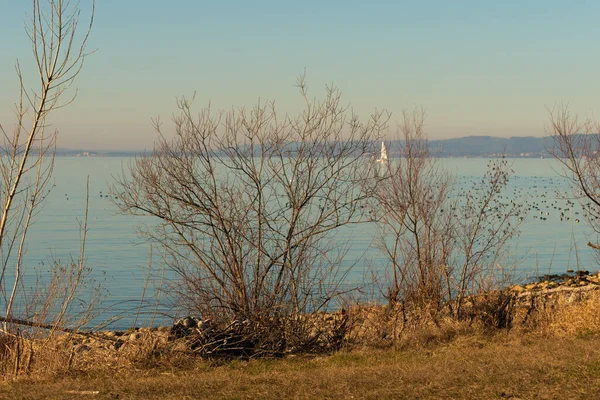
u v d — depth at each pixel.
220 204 14.71
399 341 14.57
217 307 14.32
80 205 82.38
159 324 16.42
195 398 9.48
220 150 14.88
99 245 45.72
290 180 14.91
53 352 12.66
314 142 15.19
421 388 9.23
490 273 16.69
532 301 16.03
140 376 12.26
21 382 11.65
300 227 14.87
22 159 11.46
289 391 9.64
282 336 14.51
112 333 16.56
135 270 32.56
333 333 14.80
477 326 15.49
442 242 16.97
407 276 16.95
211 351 13.80
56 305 13.96
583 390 8.42
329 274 15.16
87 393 10.20
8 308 12.43
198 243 14.62
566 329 14.65
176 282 14.74
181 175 14.62
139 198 14.91
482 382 9.31
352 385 9.77
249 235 14.62
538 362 10.53
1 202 11.87
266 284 14.65
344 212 15.27
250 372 12.23
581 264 36.00
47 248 44.38
